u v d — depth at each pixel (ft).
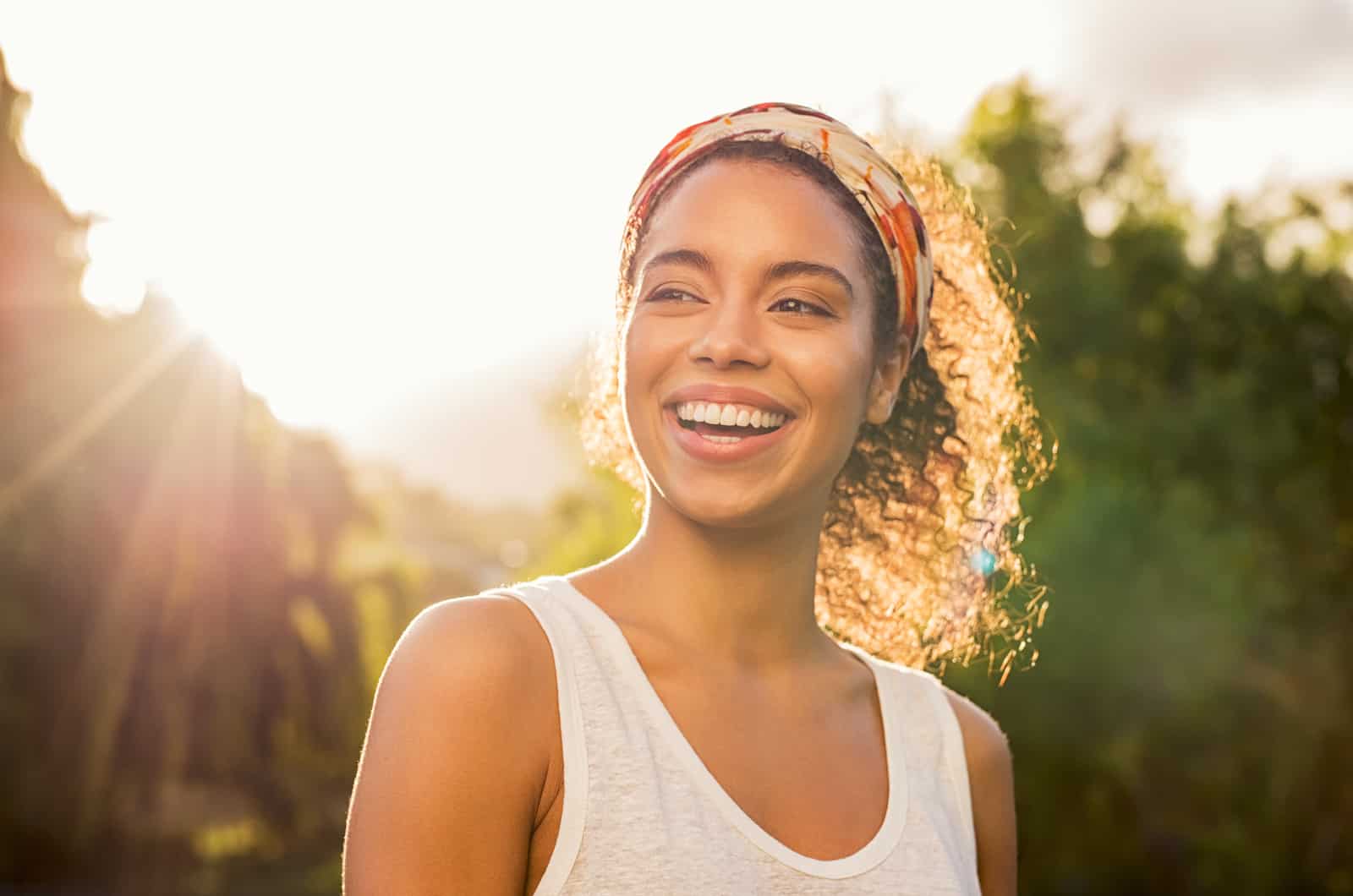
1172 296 88.74
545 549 83.87
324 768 100.42
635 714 5.75
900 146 9.16
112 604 89.15
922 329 7.07
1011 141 88.48
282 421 100.68
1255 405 84.07
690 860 5.53
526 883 5.54
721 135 6.40
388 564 108.68
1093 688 60.13
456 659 5.46
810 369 6.14
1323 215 89.45
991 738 7.28
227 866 90.89
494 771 5.37
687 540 6.26
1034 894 60.75
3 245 88.33
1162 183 92.27
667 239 6.29
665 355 6.19
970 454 8.80
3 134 88.84
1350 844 61.62
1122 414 78.84
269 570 95.45
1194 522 68.59
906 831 6.34
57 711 88.58
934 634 9.00
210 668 92.43
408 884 5.16
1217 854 60.90
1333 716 64.08
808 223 6.28
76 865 88.12
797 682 6.50
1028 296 9.98
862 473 8.58
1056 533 61.72
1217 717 62.28
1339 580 76.33
